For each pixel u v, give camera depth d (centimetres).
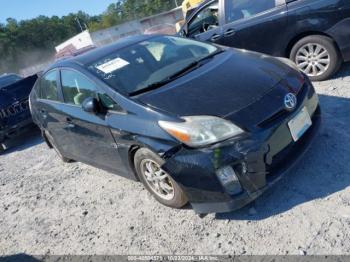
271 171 335
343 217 306
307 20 542
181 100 354
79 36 4234
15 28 8850
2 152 817
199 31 692
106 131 403
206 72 397
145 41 486
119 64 435
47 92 535
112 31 4356
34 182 579
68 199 484
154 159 356
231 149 314
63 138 515
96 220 416
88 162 495
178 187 353
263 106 333
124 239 370
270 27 580
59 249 389
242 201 324
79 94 449
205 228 346
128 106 374
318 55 554
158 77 407
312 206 329
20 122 803
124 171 423
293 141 340
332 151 388
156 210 395
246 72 382
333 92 518
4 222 484
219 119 322
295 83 367
